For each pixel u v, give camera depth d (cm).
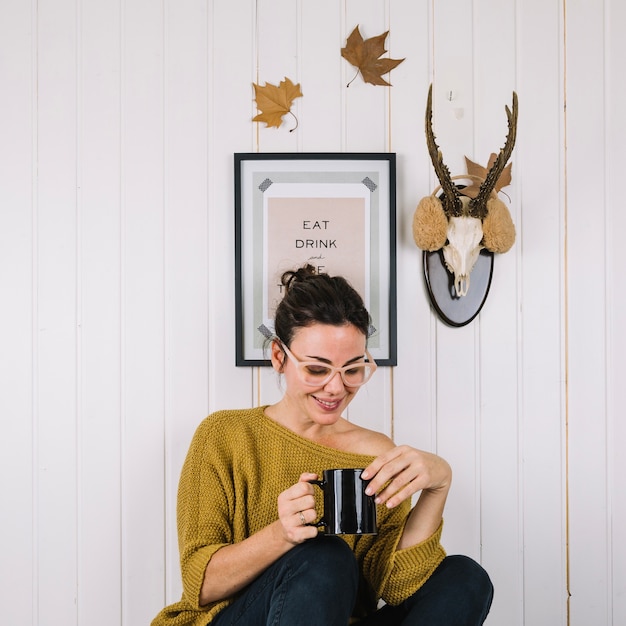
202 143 183
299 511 121
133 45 183
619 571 186
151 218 181
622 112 188
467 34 186
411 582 135
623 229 187
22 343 179
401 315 184
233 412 152
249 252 181
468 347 184
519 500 184
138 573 179
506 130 186
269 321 182
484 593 129
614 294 187
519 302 185
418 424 183
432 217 172
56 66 181
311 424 148
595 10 188
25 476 178
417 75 185
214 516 140
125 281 181
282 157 181
